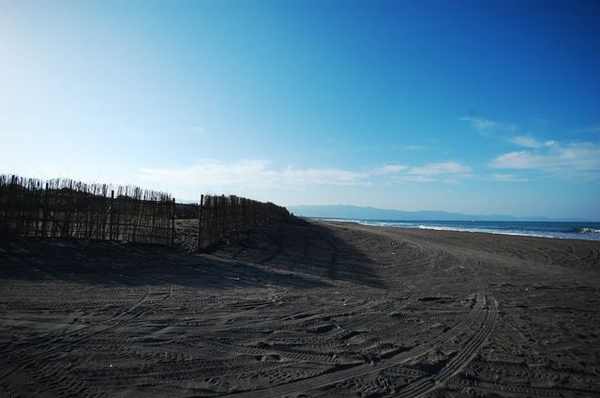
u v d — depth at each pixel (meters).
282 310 7.80
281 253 16.52
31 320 5.91
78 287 8.23
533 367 5.62
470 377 5.15
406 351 6.01
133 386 4.18
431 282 12.67
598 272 16.61
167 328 6.09
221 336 5.97
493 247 25.50
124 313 6.67
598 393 4.86
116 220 13.27
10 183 11.71
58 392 3.91
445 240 30.20
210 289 9.19
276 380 4.64
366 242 24.67
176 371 4.63
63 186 12.58
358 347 6.04
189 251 13.96
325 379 4.77
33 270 9.33
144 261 11.67
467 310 8.93
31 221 12.04
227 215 18.08
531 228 77.25
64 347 5.00
